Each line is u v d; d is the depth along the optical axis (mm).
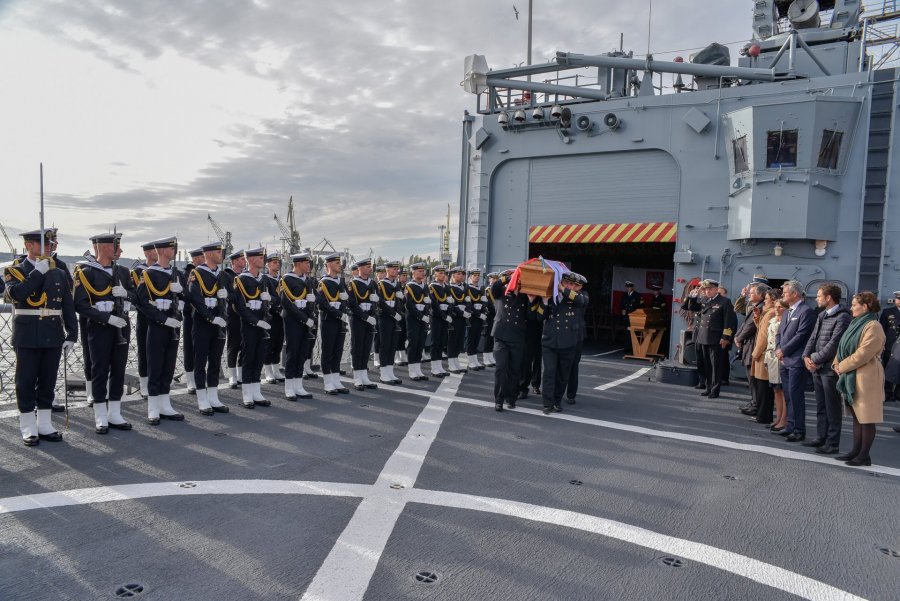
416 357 9750
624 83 12117
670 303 14602
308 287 8070
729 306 8875
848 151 9562
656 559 3639
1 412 6762
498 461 5484
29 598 2996
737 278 10516
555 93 12664
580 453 5840
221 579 3232
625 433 6684
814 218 9609
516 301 7707
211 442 5809
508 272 8156
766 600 3215
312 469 5078
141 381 7730
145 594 3064
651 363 12453
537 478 5051
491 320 11703
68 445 5602
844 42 10781
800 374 6520
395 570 3393
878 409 5645
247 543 3672
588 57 11594
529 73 12570
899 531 4176
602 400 8555
